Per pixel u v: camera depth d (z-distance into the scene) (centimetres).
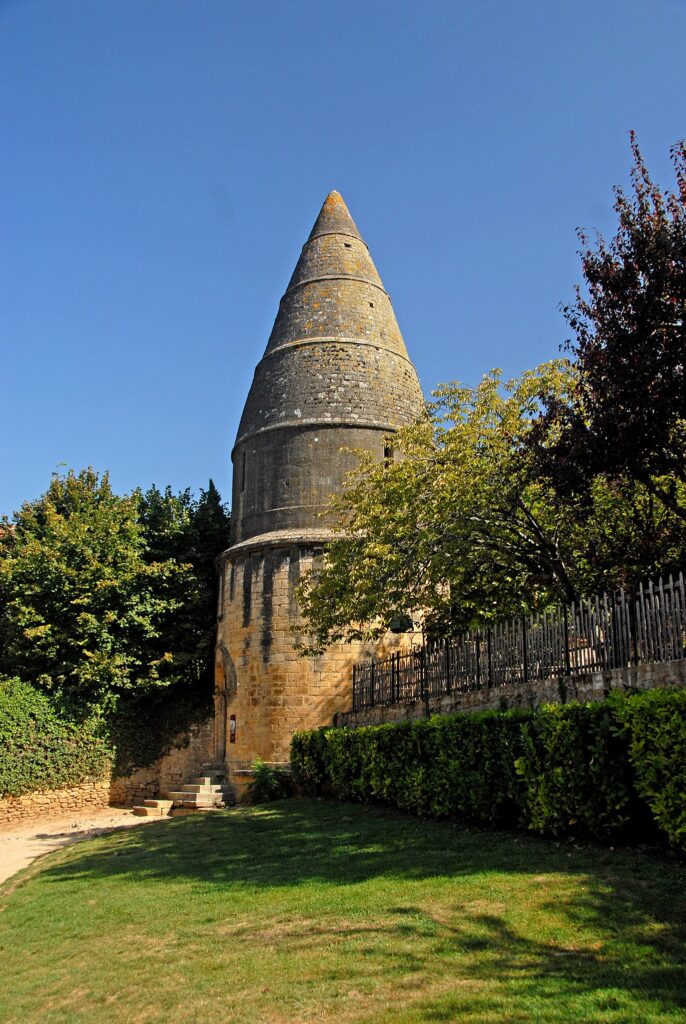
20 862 1967
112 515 2972
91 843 2005
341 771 2120
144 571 2903
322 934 959
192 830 1975
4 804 2591
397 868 1236
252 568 2744
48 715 2736
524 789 1352
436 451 2006
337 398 2858
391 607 2156
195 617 3039
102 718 2864
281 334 3038
